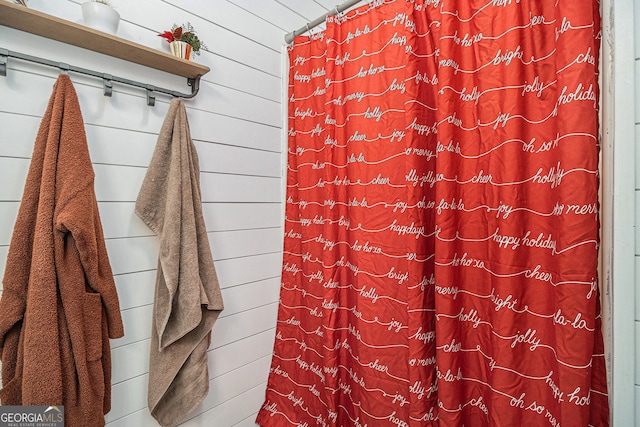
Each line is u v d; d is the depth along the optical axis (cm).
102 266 85
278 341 152
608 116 74
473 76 99
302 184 146
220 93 126
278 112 152
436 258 101
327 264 131
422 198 107
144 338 105
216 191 126
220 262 128
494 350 92
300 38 146
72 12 88
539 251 87
